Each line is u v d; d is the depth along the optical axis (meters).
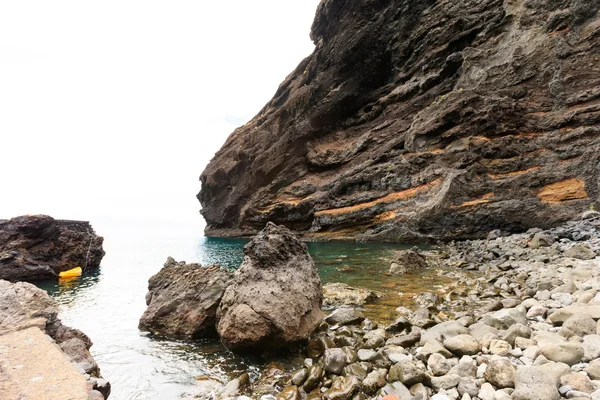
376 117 39.94
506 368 5.09
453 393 5.11
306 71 53.78
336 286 12.40
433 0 37.03
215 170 63.69
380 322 9.09
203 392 6.20
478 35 31.28
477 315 8.80
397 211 29.02
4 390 4.01
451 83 31.94
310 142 44.88
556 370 4.96
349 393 5.43
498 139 24.81
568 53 24.17
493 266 15.10
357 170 35.34
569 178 21.22
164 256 34.47
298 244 9.83
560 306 8.12
